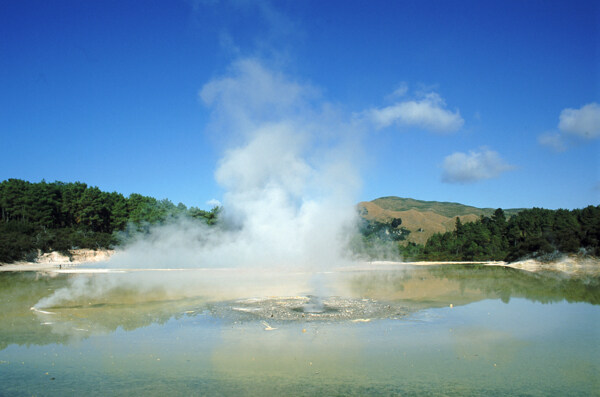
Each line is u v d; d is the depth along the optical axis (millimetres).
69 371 13453
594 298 27859
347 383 12422
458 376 13031
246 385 12281
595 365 14031
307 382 12508
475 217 189375
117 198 106938
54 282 38500
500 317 21391
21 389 11992
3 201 86062
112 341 16828
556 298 27812
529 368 13742
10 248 65188
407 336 17578
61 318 21141
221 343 16516
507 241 89312
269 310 22750
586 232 57594
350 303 24953
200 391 11844
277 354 15133
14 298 27828
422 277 44031
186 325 19484
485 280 40594
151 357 14828
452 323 19969
